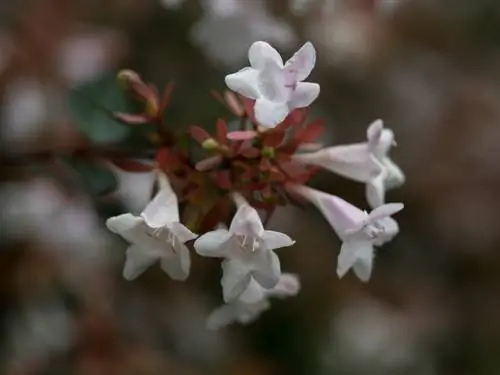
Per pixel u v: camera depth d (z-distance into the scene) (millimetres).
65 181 312
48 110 304
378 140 204
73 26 349
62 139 289
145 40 355
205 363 356
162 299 358
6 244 321
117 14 357
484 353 430
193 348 357
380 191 207
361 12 370
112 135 246
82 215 319
